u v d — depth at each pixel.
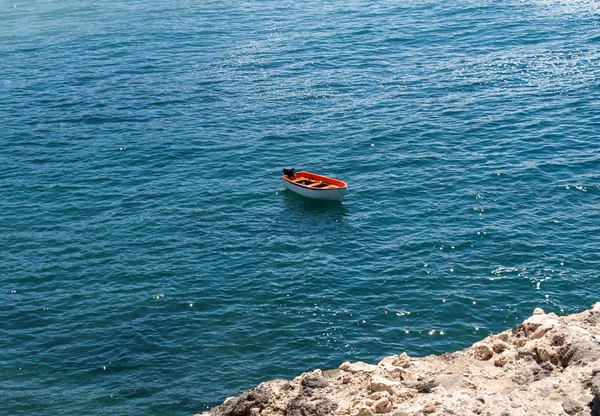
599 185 57.47
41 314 44.62
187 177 63.28
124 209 58.06
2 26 115.94
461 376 19.22
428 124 70.94
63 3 129.75
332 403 18.72
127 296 46.09
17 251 52.28
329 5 117.25
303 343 40.91
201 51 97.75
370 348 40.31
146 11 120.50
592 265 46.91
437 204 56.41
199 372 38.81
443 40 96.25
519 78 81.50
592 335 19.59
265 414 19.38
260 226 54.91
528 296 44.22
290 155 66.75
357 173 62.84
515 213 54.19
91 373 39.16
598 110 71.81
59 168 65.69
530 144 65.38
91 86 86.62
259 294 45.69
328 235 53.03
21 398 37.25
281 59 92.56
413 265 48.16
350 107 76.38
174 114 77.19
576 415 16.58
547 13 104.75
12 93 85.19
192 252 51.28
